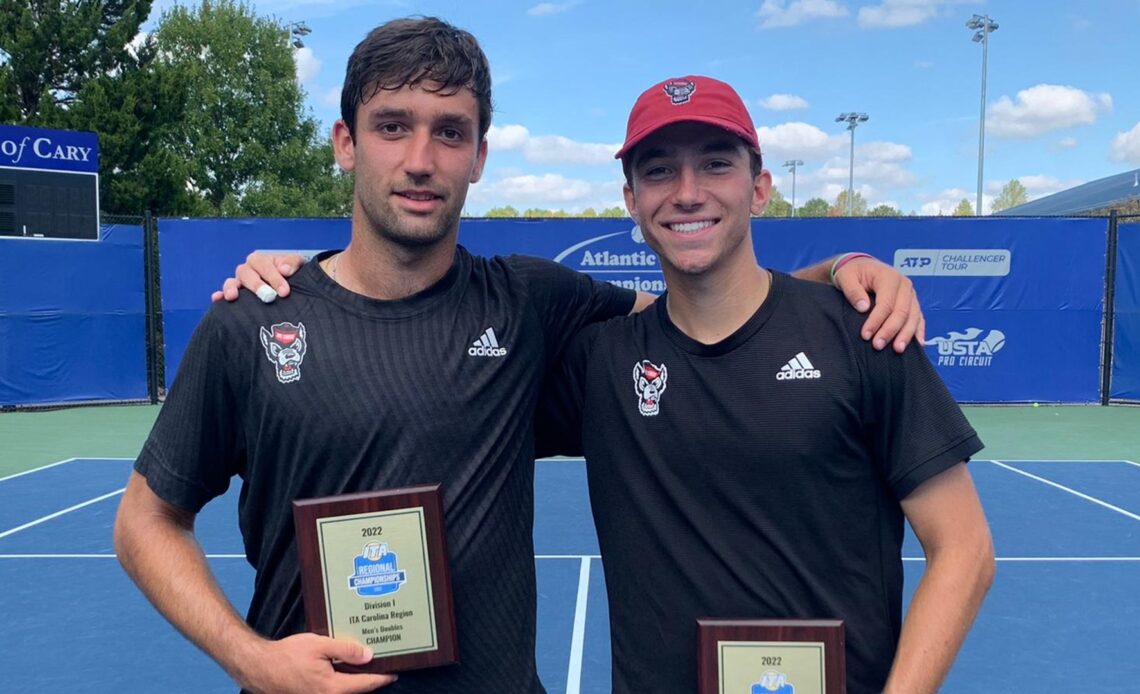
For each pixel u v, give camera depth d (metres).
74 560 5.80
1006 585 5.22
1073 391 12.58
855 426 1.80
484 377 1.92
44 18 20.23
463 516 1.85
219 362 1.87
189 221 12.67
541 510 7.28
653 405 1.89
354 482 1.83
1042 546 6.05
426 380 1.86
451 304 1.96
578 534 6.47
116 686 3.92
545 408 2.16
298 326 1.87
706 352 1.86
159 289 13.24
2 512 7.13
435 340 1.91
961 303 12.45
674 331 1.91
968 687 3.88
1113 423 11.62
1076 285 12.45
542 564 5.68
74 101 20.61
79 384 12.90
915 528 1.82
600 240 12.56
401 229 1.83
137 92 20.30
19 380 12.48
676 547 1.84
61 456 9.70
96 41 21.34
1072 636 4.45
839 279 1.94
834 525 1.80
